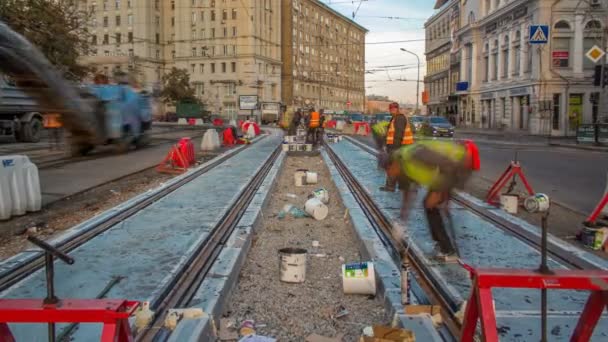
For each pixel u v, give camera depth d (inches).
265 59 3444.9
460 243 258.5
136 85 900.6
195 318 161.2
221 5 3329.2
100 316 101.9
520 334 153.8
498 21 2043.6
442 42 2989.7
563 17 1620.3
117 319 102.1
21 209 342.3
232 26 3314.5
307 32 3986.2
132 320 161.8
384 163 422.6
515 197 358.0
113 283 198.2
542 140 1342.3
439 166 227.5
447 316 171.0
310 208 357.1
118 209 343.0
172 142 1066.7
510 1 1878.7
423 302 181.8
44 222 325.1
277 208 399.5
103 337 100.4
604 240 267.9
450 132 1365.7
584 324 126.6
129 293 187.5
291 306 196.4
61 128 693.9
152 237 270.5
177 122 2600.9
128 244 256.5
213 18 3358.8
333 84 4456.2
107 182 494.9
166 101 2854.3
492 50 2134.6
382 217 318.7
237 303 199.9
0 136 875.4
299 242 293.3
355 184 478.0
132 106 841.5
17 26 916.0
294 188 506.6
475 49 2322.8
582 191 465.7
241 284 221.9
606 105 1544.0
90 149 735.1
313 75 4089.6
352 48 4854.8
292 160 806.5
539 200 359.3
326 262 255.8
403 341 140.5
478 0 2268.7
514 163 383.9
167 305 180.2
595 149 968.9
